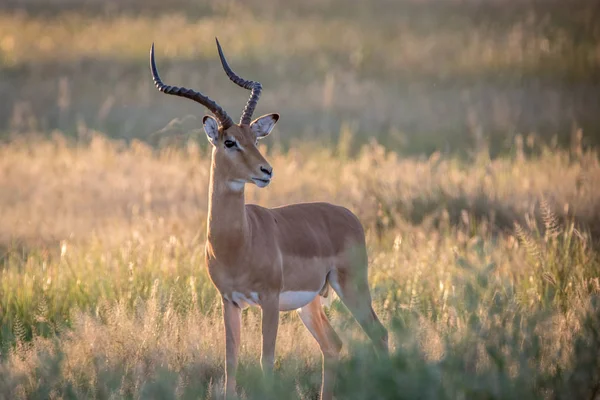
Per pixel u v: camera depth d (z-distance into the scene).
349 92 72.56
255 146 18.70
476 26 95.31
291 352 21.02
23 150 46.50
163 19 101.44
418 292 23.41
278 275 19.17
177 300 23.77
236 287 18.98
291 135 57.38
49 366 18.67
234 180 18.59
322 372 20.36
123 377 18.39
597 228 31.00
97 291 24.72
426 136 57.47
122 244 28.00
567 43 85.19
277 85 74.69
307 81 76.44
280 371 19.97
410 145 54.75
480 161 41.66
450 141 55.66
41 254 28.09
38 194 37.09
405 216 32.62
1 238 31.39
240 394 18.89
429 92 72.19
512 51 84.19
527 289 23.14
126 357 19.92
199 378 19.55
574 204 32.19
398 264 26.19
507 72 77.75
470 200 33.44
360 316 20.92
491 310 16.34
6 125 59.41
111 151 45.62
